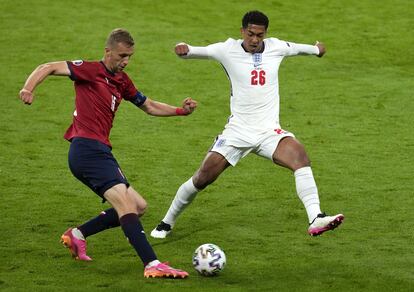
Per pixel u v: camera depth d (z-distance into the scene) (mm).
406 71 64750
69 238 29766
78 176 28688
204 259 27891
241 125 31594
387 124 53094
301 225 35188
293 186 41469
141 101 30281
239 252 31250
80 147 28484
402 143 49219
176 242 32750
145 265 27484
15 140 48656
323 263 29859
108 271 28578
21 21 71125
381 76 63438
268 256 30719
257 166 44781
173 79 61625
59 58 64312
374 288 27125
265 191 40594
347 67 65312
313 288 27016
